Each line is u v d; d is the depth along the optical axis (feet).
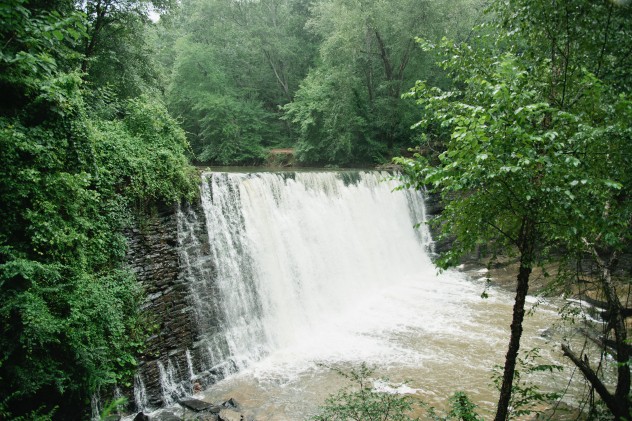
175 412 33.09
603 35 20.77
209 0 123.95
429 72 99.19
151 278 35.99
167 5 61.26
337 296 57.26
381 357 41.42
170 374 35.91
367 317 52.65
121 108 47.50
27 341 23.54
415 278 68.44
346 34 88.53
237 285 45.11
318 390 35.76
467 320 49.67
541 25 21.27
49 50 30.76
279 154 119.44
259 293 47.52
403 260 72.28
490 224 17.87
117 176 33.76
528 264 17.24
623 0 19.45
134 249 34.81
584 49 21.38
